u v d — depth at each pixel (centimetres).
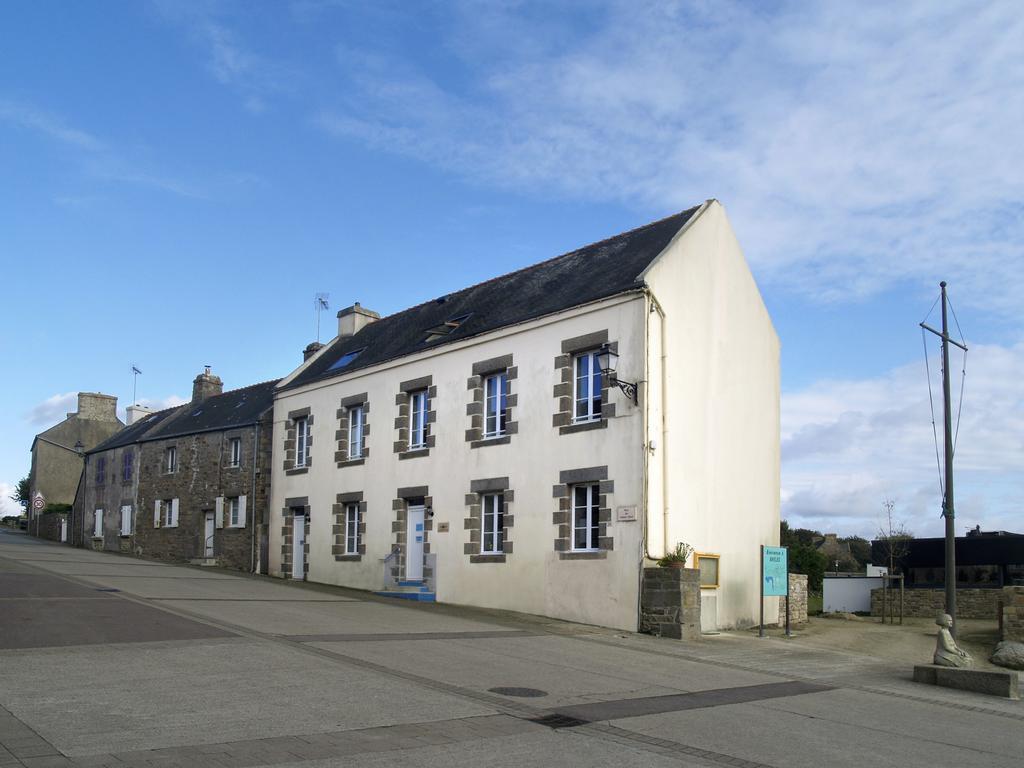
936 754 823
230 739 736
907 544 3525
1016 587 2022
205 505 3253
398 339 2625
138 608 1525
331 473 2620
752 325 2216
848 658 1506
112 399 5716
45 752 675
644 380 1770
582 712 918
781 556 1866
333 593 2188
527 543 1955
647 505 1731
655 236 2111
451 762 705
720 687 1130
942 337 1791
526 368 2028
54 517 4800
